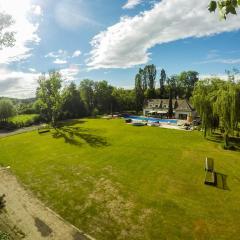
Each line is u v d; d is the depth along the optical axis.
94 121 76.69
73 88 90.94
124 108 115.50
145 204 20.83
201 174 27.44
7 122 70.81
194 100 41.78
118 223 18.22
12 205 21.36
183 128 58.69
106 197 22.30
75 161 33.28
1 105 70.12
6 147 43.81
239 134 43.75
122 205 20.78
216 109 36.69
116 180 26.16
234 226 17.45
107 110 108.44
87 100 104.94
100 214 19.52
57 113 71.56
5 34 16.52
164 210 19.80
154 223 18.08
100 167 30.47
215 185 24.39
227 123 35.81
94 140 46.16
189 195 22.31
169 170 28.83
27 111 99.38
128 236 16.72
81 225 18.14
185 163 31.31
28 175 28.73
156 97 118.62
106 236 16.80
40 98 70.69
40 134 55.09
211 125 41.72
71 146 41.88
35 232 17.27
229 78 37.00
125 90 124.94
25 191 24.22
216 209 19.78
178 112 82.69
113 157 34.53
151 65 115.81
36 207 20.86
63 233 17.14
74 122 75.75
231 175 27.06
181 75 125.25
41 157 35.91
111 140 45.84
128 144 42.12
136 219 18.66
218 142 42.19
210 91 40.84
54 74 68.31
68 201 21.81
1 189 24.91
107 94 107.44
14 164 33.28
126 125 65.25
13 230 17.50
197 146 39.94
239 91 34.56
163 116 87.81
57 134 53.97
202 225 17.66
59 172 29.22
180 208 20.05
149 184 24.91
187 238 16.33
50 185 25.47
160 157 34.09
